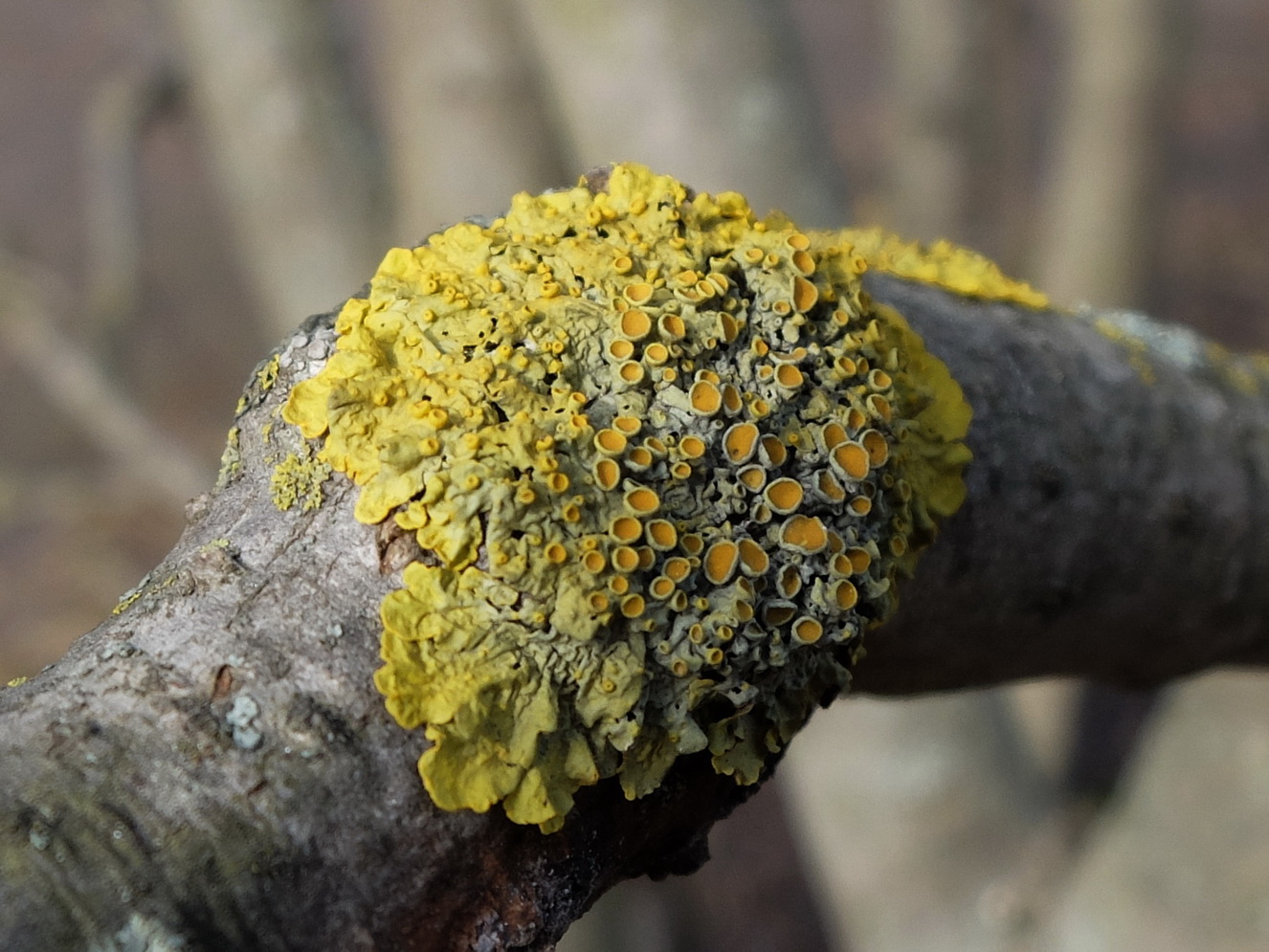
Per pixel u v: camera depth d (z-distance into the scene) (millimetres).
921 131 611
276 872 145
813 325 163
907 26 603
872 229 202
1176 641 205
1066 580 189
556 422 155
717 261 163
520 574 151
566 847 155
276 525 155
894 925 357
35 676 151
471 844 152
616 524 153
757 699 158
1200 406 196
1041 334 190
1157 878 332
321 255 403
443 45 373
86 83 1173
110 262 654
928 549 178
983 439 180
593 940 402
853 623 158
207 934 142
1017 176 852
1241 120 1074
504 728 151
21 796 142
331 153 402
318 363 160
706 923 566
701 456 156
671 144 317
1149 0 526
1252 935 312
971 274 196
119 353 665
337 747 148
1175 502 192
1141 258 567
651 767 156
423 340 157
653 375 158
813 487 157
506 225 165
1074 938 342
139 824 143
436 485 152
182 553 157
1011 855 358
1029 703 530
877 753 356
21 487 750
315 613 152
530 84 378
